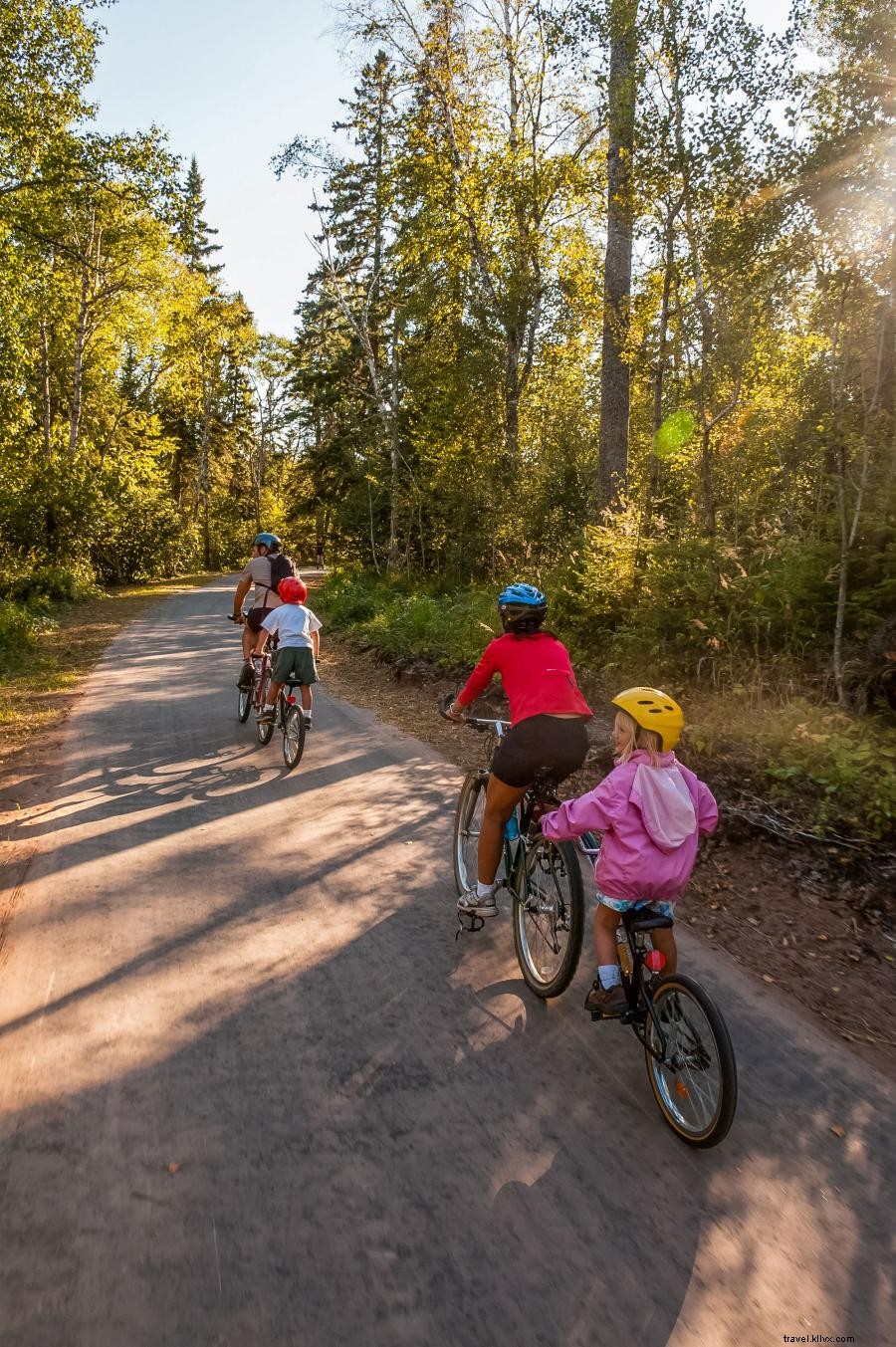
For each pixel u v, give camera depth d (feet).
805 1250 8.78
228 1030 12.46
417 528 87.97
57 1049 11.85
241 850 19.52
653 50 36.63
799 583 28.40
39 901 16.62
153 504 127.44
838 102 30.07
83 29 65.98
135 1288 8.10
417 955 14.92
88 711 34.63
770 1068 11.92
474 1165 9.87
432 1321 7.84
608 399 55.16
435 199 69.31
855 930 15.72
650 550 36.29
